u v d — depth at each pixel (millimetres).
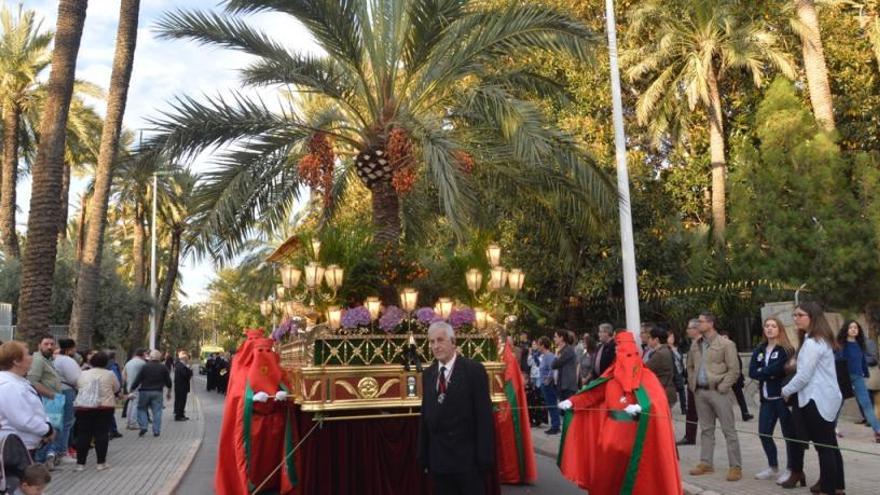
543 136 10289
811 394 7289
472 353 7836
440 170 9742
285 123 11367
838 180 16219
